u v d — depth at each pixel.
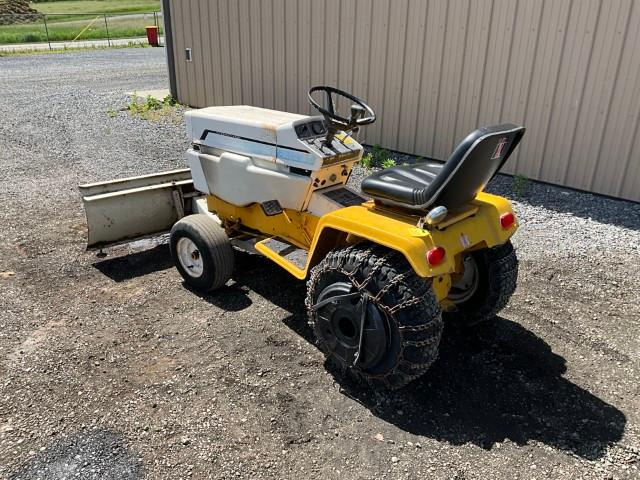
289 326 3.61
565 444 2.68
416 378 3.05
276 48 8.61
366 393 3.00
